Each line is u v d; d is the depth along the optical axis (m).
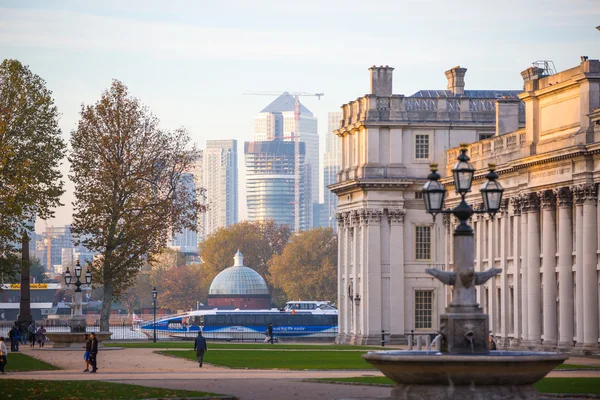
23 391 87.56
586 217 149.25
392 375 67.62
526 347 165.25
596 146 146.00
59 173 188.50
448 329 68.31
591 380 97.75
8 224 183.88
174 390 90.06
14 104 181.88
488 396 65.00
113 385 95.12
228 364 131.38
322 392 88.75
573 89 154.62
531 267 164.38
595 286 148.00
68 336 179.25
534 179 163.75
